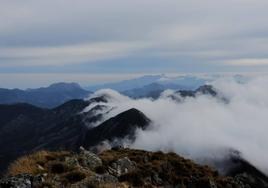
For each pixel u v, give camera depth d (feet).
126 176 90.17
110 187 74.18
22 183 63.41
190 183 104.99
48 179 68.39
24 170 72.79
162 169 105.81
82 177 73.26
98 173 86.33
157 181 97.19
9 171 74.08
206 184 106.11
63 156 87.35
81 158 89.15
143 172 96.07
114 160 98.07
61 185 67.87
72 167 78.95
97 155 101.86
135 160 107.45
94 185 71.61
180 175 108.58
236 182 125.39
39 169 74.84
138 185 89.30
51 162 79.56
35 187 63.98
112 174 90.48
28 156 82.12
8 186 62.28
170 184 100.42
